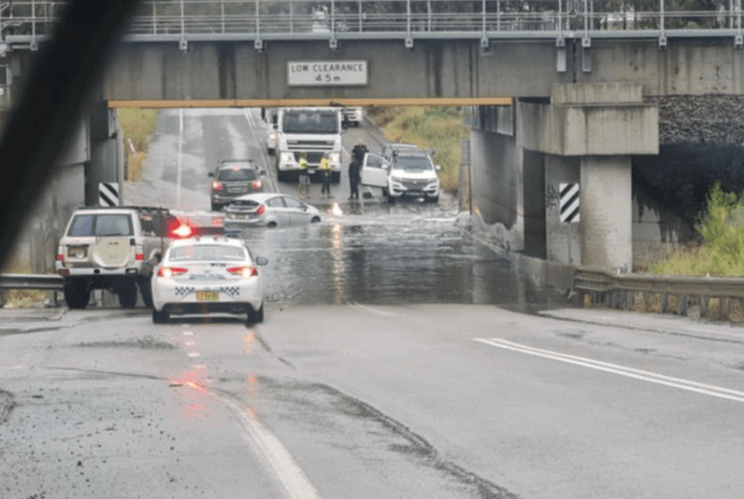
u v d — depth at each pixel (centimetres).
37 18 4488
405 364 2331
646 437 1522
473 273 5088
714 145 5259
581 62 4778
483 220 6562
